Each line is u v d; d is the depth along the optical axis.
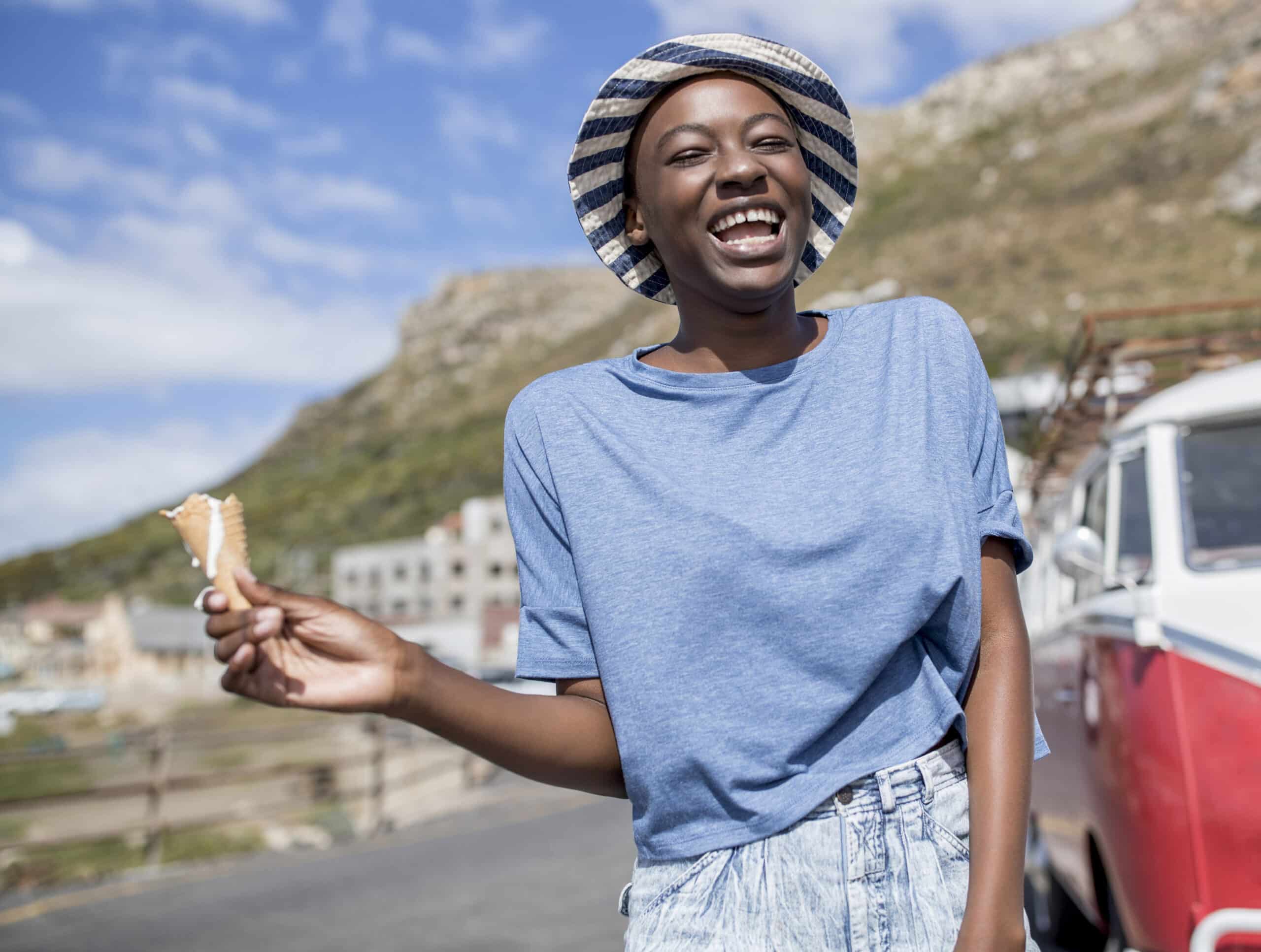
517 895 8.23
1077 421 5.80
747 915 1.55
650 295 2.11
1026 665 1.65
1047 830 5.60
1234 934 3.31
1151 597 3.72
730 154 1.80
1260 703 3.50
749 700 1.58
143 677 105.00
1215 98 168.50
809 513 1.61
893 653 1.57
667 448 1.71
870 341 1.77
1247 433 4.09
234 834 15.02
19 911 8.23
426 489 170.00
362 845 11.66
